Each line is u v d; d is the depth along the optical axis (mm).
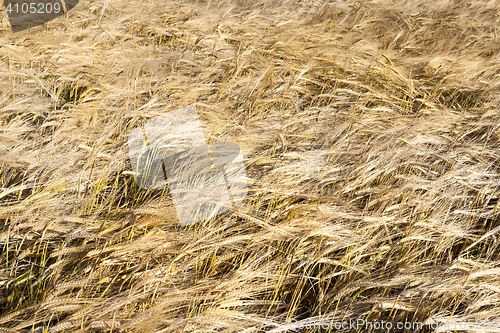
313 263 1777
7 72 2738
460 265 1659
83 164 2148
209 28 4258
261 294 1687
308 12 5285
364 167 2221
